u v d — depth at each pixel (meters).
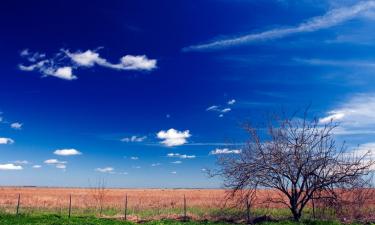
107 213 37.47
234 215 33.81
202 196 77.94
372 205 35.97
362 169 29.23
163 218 33.38
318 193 30.39
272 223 28.89
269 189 30.95
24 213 33.78
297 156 29.64
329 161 29.38
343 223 29.23
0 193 89.56
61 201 52.31
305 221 29.38
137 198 67.88
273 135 30.50
